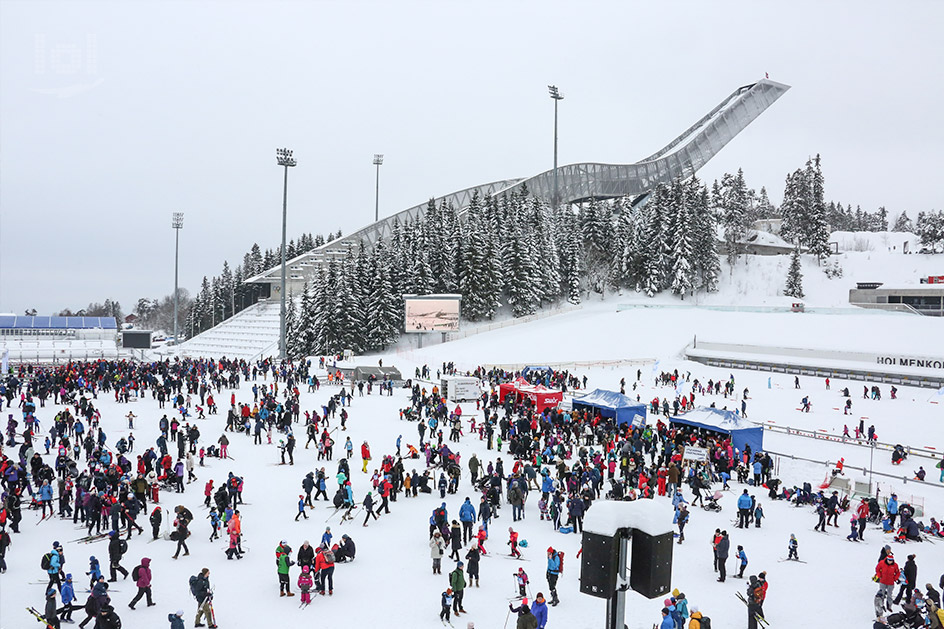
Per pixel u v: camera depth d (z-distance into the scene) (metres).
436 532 20.83
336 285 83.94
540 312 98.38
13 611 17.69
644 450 35.41
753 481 31.59
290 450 32.47
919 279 115.94
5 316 112.50
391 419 43.25
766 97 161.50
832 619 18.02
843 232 192.88
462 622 17.47
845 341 72.94
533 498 28.69
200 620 16.98
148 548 22.44
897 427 44.50
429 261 93.12
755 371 68.44
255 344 108.12
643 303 103.94
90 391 50.06
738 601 19.00
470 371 66.44
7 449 33.53
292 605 18.42
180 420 41.56
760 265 120.62
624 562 6.85
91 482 25.45
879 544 24.09
